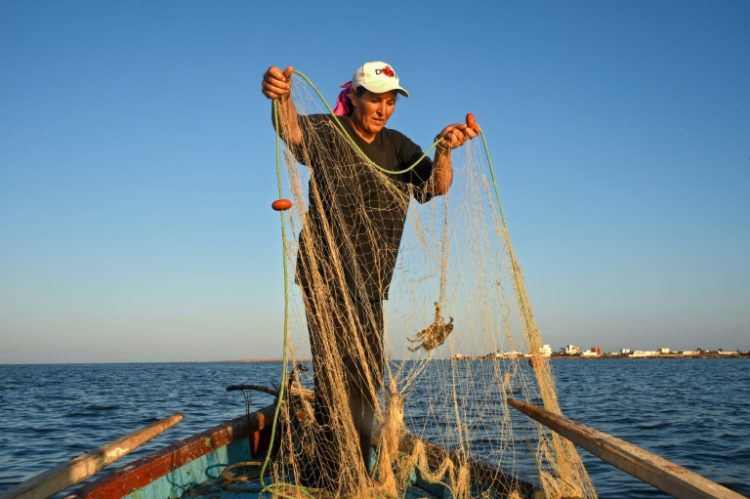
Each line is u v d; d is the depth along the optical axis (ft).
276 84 9.29
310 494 10.59
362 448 11.37
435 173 12.00
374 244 11.35
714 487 5.35
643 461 6.26
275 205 8.64
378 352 11.36
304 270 10.78
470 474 12.55
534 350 10.40
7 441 47.47
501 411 11.61
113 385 146.82
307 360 11.20
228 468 13.56
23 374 276.00
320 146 10.97
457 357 11.56
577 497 10.03
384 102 11.35
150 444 42.80
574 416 59.47
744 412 63.41
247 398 17.85
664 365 290.76
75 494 9.63
